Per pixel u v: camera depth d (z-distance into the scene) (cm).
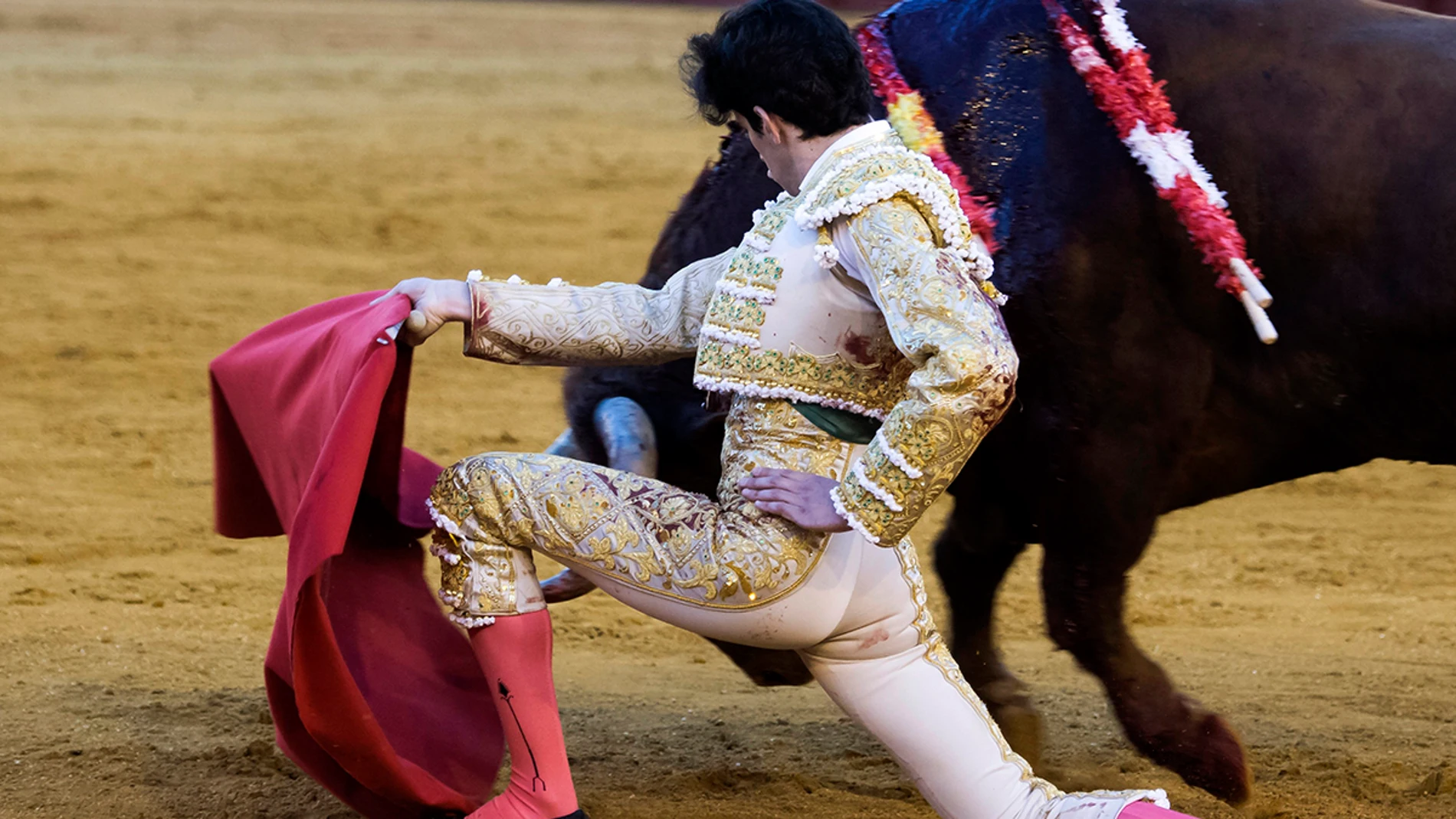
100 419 1902
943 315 563
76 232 2797
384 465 689
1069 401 790
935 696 640
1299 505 1753
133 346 2202
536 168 3569
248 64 5391
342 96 4681
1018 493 834
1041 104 785
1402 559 1555
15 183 3106
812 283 605
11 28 6012
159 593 1320
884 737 643
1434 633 1308
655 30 7388
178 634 1199
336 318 700
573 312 673
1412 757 980
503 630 640
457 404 2052
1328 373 777
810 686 1138
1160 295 784
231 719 980
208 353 2194
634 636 1270
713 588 614
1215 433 812
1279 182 760
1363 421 790
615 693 1102
